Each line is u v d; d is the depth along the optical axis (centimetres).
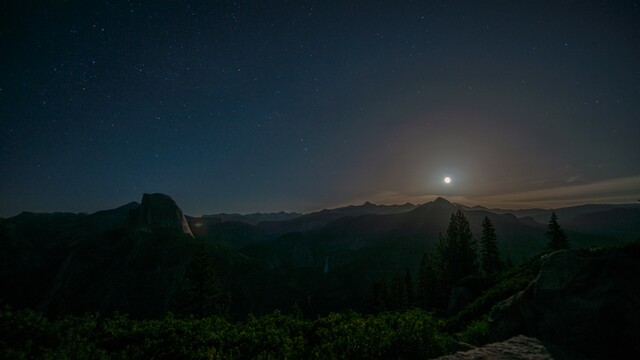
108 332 1066
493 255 6259
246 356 940
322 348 913
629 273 973
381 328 1005
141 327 1128
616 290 944
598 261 1034
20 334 820
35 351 788
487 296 2050
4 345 758
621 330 894
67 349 807
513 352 932
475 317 1942
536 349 956
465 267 5941
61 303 9056
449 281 5950
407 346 938
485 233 6356
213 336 1031
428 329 1020
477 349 973
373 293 6738
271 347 989
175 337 1009
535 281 1166
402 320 1078
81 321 1138
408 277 7094
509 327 1191
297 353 931
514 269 3097
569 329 982
